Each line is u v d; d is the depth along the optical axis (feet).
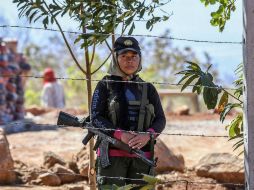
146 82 24.95
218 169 38.04
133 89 24.79
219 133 60.75
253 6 20.34
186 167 40.93
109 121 24.45
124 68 24.61
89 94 28.12
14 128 63.26
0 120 65.05
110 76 24.84
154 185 22.62
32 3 26.99
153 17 25.34
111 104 24.38
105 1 26.07
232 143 52.85
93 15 26.03
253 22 20.35
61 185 37.63
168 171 39.93
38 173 37.88
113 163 24.61
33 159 45.88
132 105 24.57
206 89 23.61
